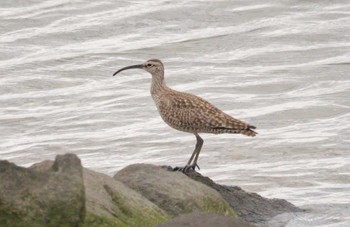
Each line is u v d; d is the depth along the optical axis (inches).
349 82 1528.1
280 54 1660.9
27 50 1710.1
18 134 1390.3
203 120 995.3
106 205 756.6
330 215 940.0
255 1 1886.1
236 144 1293.1
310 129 1349.7
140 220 765.9
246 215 903.1
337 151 1262.3
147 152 1291.8
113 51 1694.1
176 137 1333.7
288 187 1121.4
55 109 1476.4
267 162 1229.1
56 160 727.1
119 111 1454.2
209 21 1812.3
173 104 1016.2
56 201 703.1
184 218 725.9
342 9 1841.8
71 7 1886.1
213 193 843.4
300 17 1815.9
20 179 709.3
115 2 1903.3
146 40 1742.1
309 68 1590.8
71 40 1754.4
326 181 1141.1
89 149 1316.4
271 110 1429.6
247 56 1660.9
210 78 1572.3
